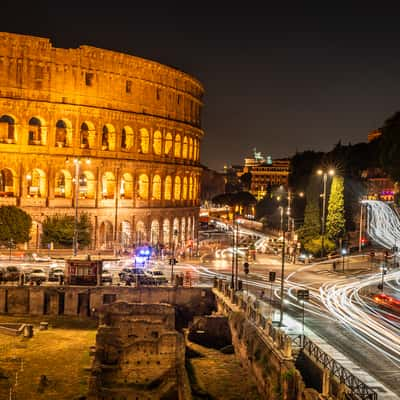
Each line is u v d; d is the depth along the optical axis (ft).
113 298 290.76
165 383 221.66
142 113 473.67
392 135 484.33
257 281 336.08
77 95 433.48
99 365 217.77
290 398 162.09
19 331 260.42
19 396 200.23
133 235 469.16
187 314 290.97
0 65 406.62
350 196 552.82
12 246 397.19
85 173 440.86
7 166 410.93
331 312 261.03
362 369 178.60
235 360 234.17
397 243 486.38
